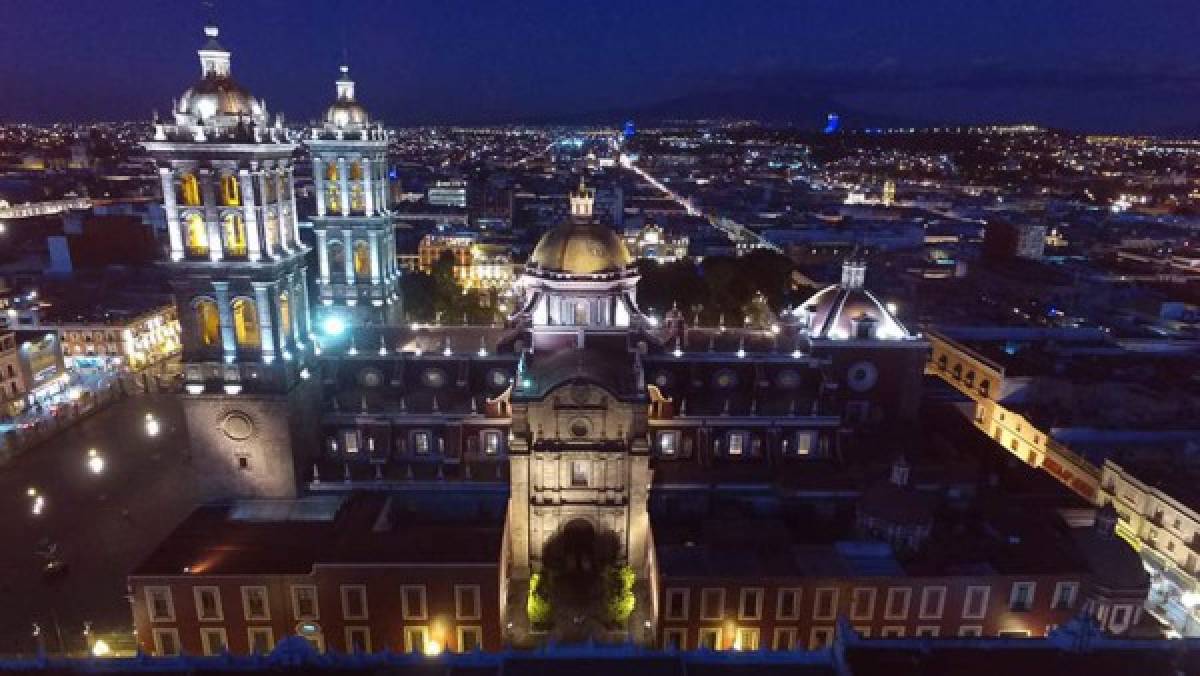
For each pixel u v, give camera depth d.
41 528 87.12
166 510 91.50
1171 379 108.81
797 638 64.44
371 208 102.75
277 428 73.00
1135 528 80.62
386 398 83.44
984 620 64.19
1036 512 74.62
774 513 76.06
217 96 65.06
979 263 196.75
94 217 188.38
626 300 92.81
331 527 69.88
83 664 43.94
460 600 64.06
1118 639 45.41
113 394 127.44
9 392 114.69
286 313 73.50
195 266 67.38
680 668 43.72
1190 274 197.75
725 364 86.44
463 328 98.06
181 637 63.78
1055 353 118.38
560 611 69.19
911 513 67.25
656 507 78.50
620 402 70.56
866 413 89.00
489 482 78.12
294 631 64.31
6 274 175.38
